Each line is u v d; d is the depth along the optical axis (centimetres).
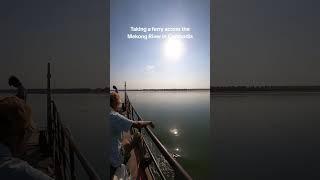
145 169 450
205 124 3931
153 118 4484
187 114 5372
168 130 3266
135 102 9425
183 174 194
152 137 336
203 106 8288
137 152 465
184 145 2398
